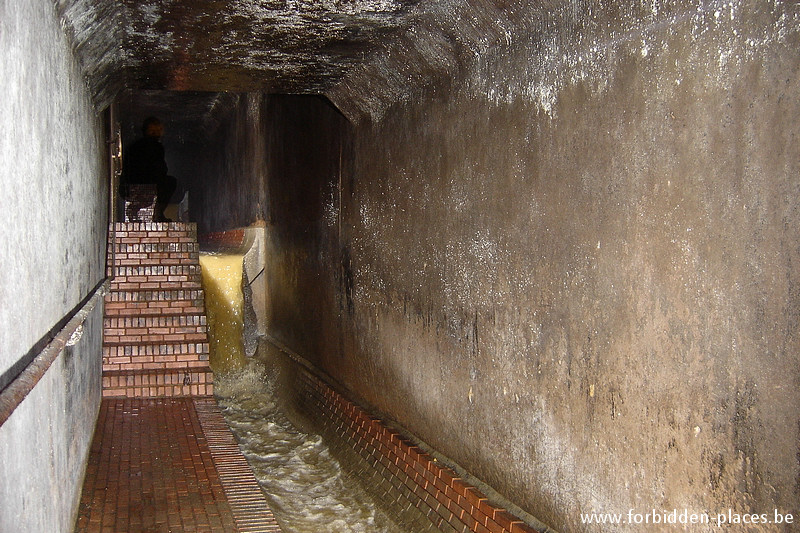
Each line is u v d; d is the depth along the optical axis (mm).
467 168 4738
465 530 4348
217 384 10539
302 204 9453
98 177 6176
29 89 2648
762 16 2477
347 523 5586
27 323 2559
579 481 3574
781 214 2404
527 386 4059
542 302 3883
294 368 9328
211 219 17547
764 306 2479
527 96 3988
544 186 3840
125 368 7141
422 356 5578
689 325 2830
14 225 2340
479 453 4645
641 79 3074
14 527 2229
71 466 3928
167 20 4633
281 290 10734
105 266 7184
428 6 4434
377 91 6113
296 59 5652
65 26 3641
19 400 1963
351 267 7352
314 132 8781
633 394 3166
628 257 3182
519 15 3930
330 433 7371
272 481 6641
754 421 2525
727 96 2623
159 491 4547
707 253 2734
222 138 15758
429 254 5387
